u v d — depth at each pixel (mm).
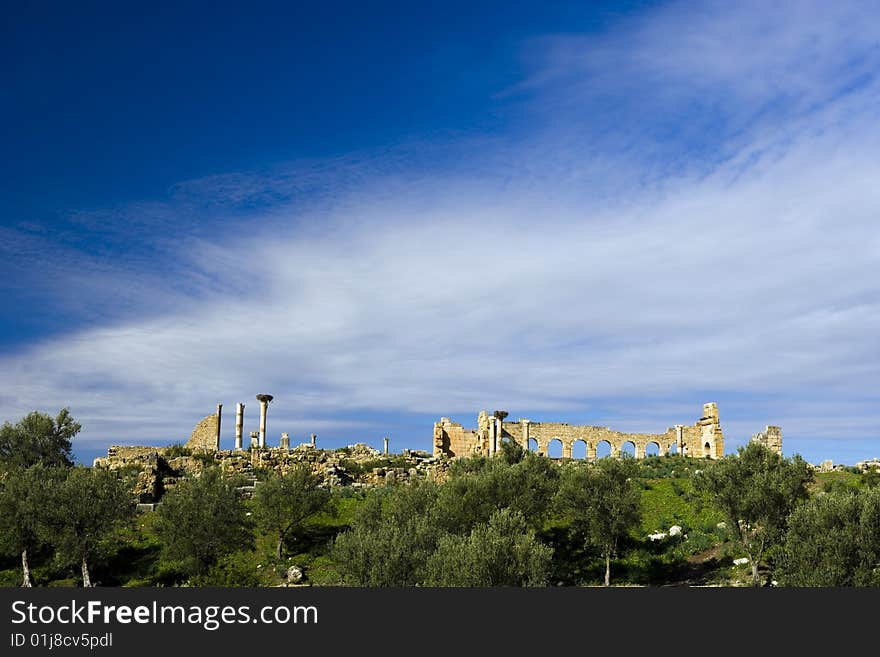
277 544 54625
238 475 63031
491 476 54062
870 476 70562
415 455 89438
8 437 71812
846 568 38375
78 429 75188
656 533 58156
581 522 52000
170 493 51625
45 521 46812
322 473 70625
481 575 37469
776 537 45844
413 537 43812
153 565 51031
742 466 49125
